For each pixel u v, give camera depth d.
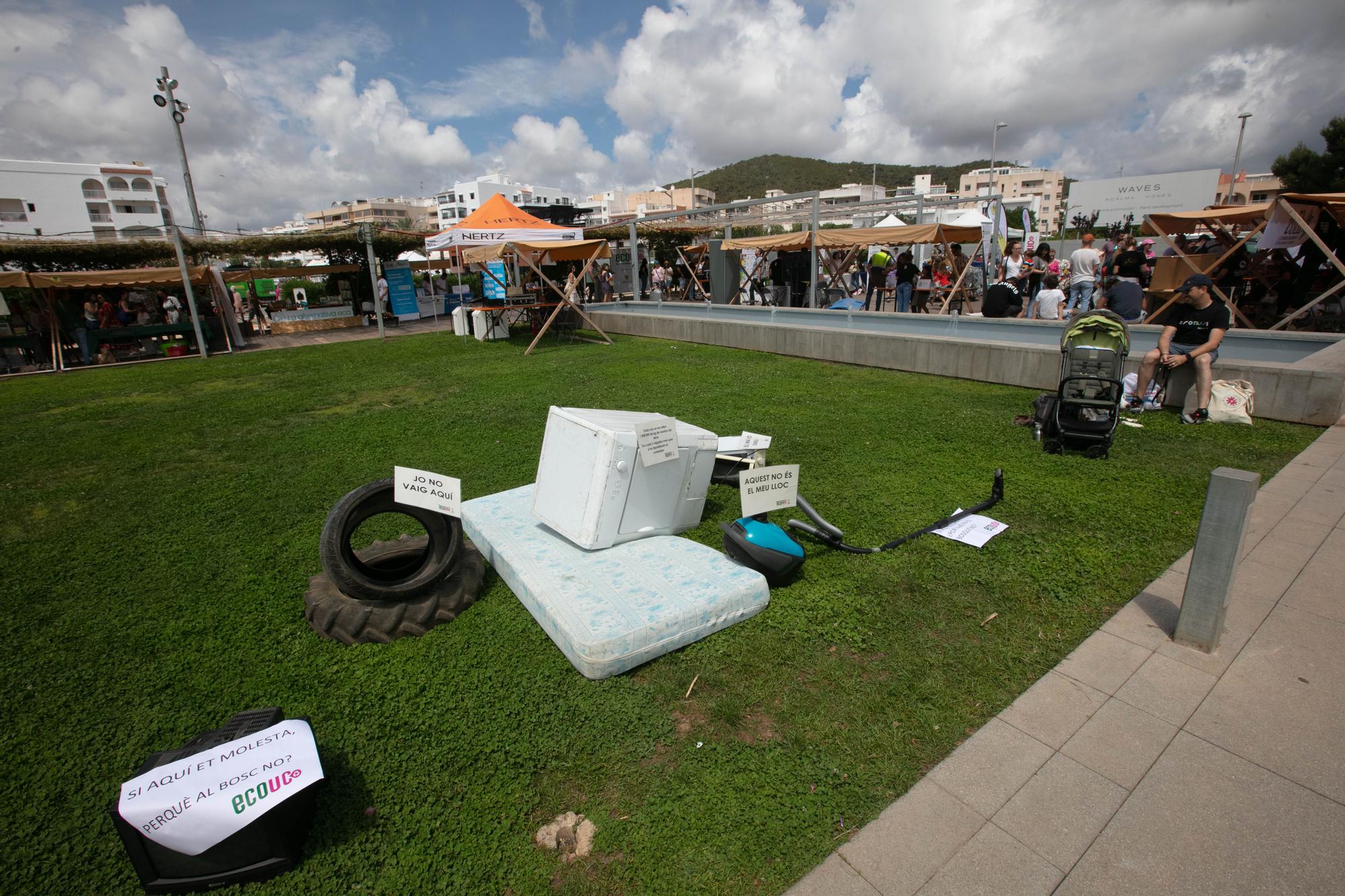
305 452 6.36
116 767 2.35
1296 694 2.44
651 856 1.92
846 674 2.68
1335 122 25.78
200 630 3.21
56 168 76.88
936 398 7.34
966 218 14.65
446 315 24.78
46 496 5.43
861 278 18.91
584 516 3.36
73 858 1.99
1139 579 3.31
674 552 3.36
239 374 12.29
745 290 18.81
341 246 18.66
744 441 4.73
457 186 120.06
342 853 1.96
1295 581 3.18
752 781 2.17
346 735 2.43
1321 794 2.01
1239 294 11.03
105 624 3.31
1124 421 6.04
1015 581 3.33
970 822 1.97
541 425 6.85
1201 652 2.71
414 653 2.92
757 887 1.81
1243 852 1.83
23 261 16.58
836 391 7.93
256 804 1.82
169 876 1.84
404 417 7.64
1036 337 8.85
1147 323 8.68
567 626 2.73
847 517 4.15
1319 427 5.59
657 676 2.70
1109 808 2.00
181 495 5.27
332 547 2.97
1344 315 9.33
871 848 1.90
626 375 9.62
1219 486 2.54
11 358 14.70
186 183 18.34
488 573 3.60
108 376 13.15
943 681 2.62
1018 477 4.77
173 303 16.78
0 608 3.53
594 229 19.25
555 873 1.88
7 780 2.30
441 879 1.87
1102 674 2.60
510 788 2.18
